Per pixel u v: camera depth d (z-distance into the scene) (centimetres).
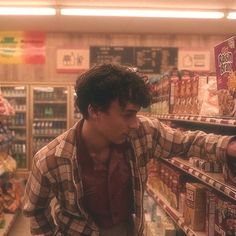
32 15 613
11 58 738
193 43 759
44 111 715
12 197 508
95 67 135
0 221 425
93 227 155
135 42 751
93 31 732
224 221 214
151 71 750
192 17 613
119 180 153
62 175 147
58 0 525
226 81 201
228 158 149
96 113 134
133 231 162
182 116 304
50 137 713
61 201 155
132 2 537
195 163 269
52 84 696
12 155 700
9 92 702
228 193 185
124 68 133
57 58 742
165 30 722
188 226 264
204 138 160
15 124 704
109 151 150
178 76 360
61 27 702
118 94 126
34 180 153
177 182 316
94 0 527
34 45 739
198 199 253
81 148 147
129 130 135
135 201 157
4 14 599
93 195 151
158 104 423
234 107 191
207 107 249
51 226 172
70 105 699
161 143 162
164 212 354
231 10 575
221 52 205
